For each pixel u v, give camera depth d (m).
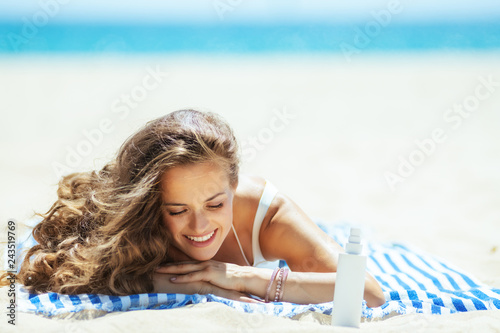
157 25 43.97
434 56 30.03
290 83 22.12
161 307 3.82
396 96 18.98
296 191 9.72
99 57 31.64
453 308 3.98
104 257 4.02
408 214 8.30
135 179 3.98
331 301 3.96
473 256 6.22
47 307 3.72
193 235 3.91
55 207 4.53
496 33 37.94
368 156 12.22
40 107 17.09
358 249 3.48
